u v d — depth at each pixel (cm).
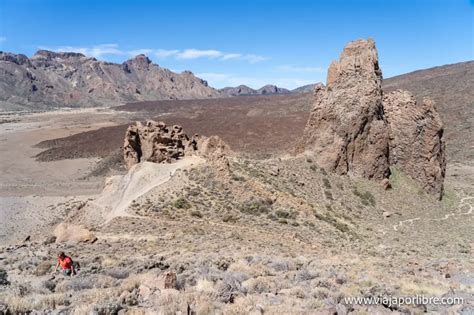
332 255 2598
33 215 6506
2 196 7950
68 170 10962
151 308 1088
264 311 1096
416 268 1941
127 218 3884
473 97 15088
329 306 1138
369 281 1502
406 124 5959
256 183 4581
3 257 2395
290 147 11225
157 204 4144
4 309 1076
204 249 2581
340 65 5959
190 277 1497
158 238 3169
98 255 2367
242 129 14450
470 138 11838
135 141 5688
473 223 5028
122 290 1262
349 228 4309
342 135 5559
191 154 5638
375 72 6069
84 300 1181
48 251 2602
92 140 14538
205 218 3894
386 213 4981
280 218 4041
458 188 6900
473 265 2059
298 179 5175
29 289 1362
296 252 2644
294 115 16838
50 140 15225
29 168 11194
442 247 3853
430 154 5803
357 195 5228
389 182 5553
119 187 5088
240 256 2139
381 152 5569
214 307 1118
